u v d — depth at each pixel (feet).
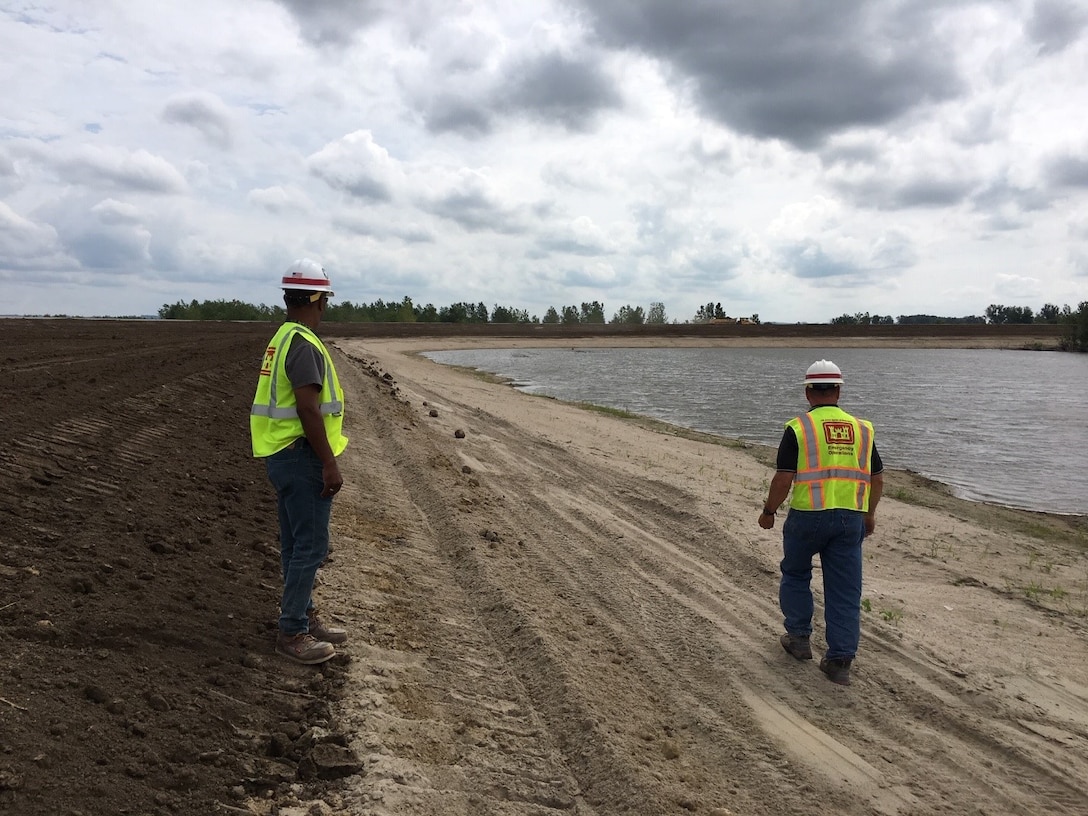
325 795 9.91
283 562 14.21
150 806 8.51
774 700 15.35
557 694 13.85
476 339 290.76
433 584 19.51
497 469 37.96
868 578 25.50
